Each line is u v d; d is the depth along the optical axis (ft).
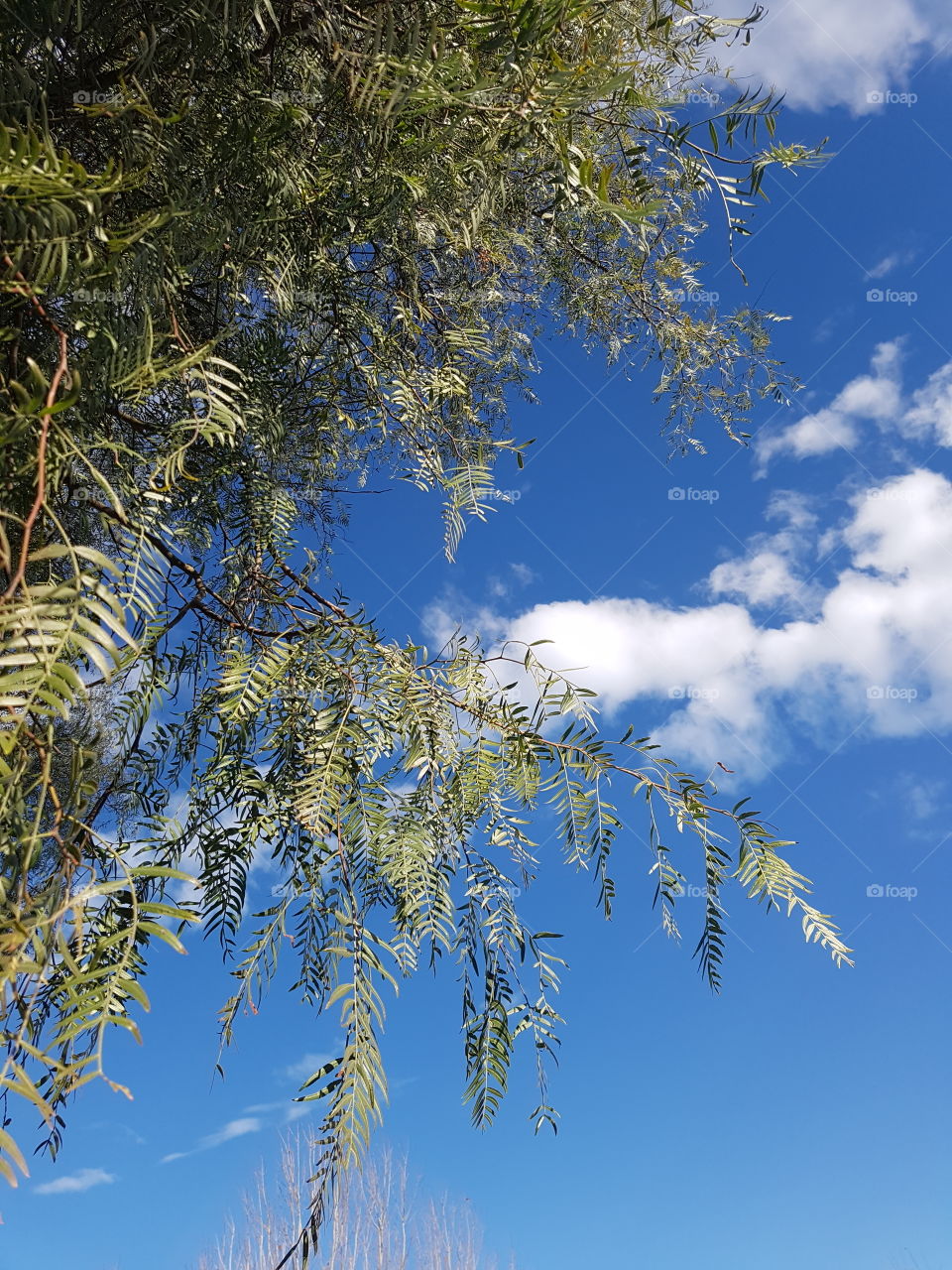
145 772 2.58
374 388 3.53
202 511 2.97
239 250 2.42
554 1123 2.26
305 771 2.22
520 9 1.46
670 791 2.37
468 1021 2.23
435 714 2.35
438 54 1.68
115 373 1.68
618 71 1.76
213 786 2.32
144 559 1.96
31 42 1.67
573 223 4.65
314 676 2.34
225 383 1.96
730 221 2.22
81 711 1.94
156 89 2.06
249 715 2.33
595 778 2.38
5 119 1.56
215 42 1.87
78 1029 1.13
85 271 1.46
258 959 1.93
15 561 1.39
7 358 1.49
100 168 1.93
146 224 1.52
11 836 1.14
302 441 3.76
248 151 2.19
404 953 2.21
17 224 1.25
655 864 2.34
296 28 1.97
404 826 2.24
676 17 2.27
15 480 1.31
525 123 1.66
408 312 3.59
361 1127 1.58
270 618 2.86
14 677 1.11
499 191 2.48
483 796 2.39
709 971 2.22
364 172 2.58
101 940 1.18
